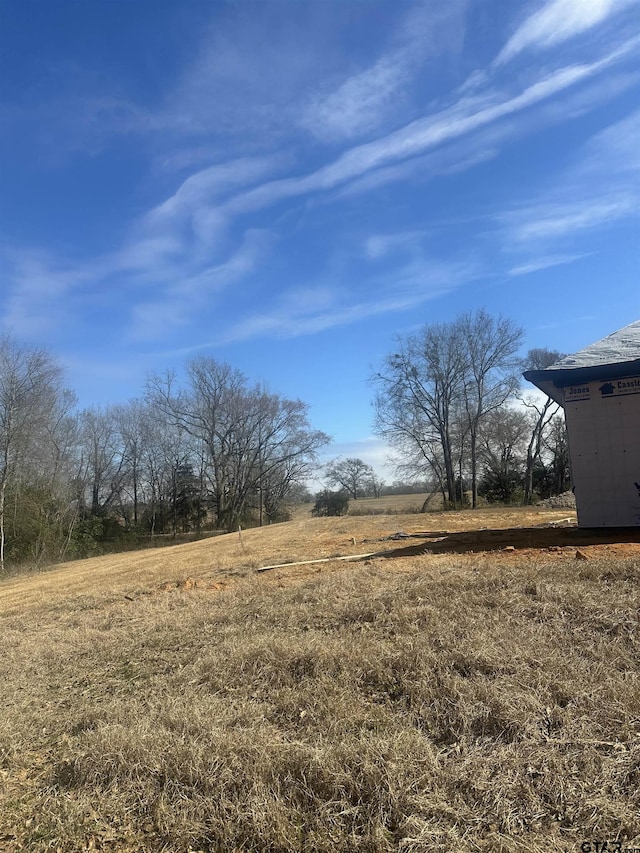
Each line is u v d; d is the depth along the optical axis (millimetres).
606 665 3631
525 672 3645
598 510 8383
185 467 47719
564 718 3072
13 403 27859
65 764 3564
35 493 29750
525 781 2641
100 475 44062
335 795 2775
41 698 4977
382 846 2406
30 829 3004
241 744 3279
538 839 2303
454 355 39969
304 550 11891
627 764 2652
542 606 4785
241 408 47406
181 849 2666
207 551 16078
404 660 4074
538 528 10719
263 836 2586
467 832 2408
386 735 3199
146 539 43406
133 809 3012
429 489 45000
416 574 6711
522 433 42719
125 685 4898
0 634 7902
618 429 8258
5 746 4008
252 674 4465
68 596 10766
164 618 6910
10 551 28141
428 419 40969
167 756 3309
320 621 5520
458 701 3404
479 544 8828
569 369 8336
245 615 6285
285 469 50000
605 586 5133
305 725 3543
